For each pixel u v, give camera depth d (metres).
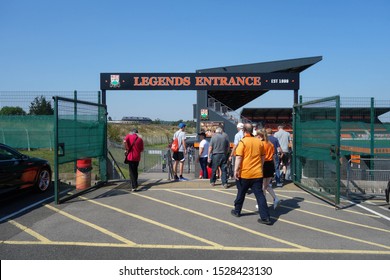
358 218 6.76
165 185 9.90
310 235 5.68
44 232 5.78
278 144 9.82
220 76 10.60
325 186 8.49
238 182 6.57
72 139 8.31
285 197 8.57
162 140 48.97
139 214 6.90
